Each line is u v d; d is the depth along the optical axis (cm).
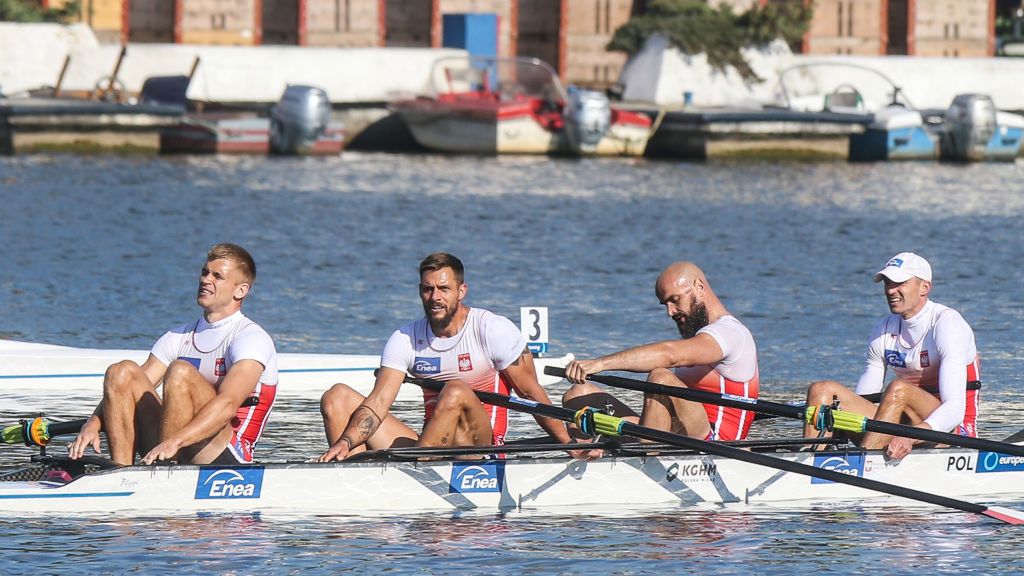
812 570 3291
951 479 4050
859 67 18338
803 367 6088
